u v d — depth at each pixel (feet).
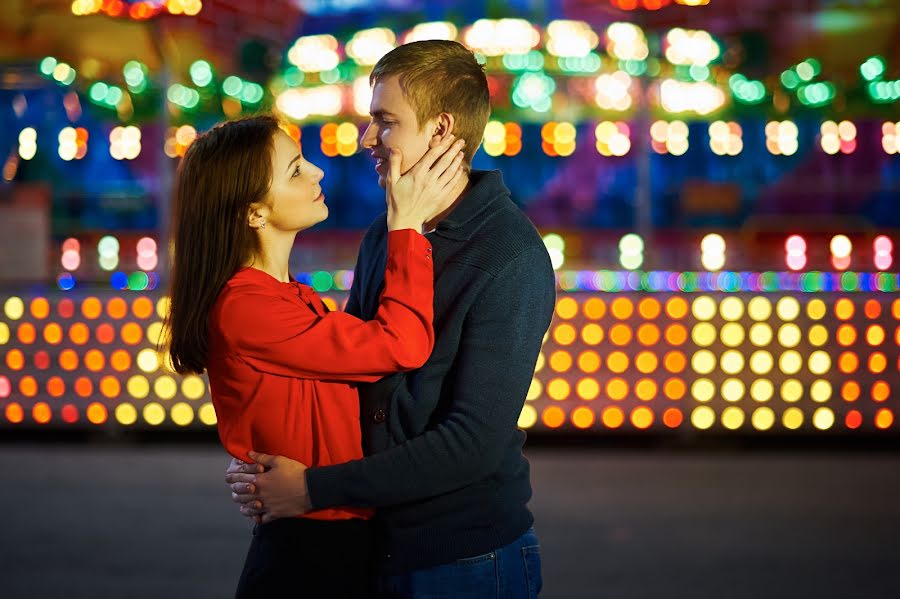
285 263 8.29
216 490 20.99
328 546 7.68
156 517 19.12
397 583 7.76
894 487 21.21
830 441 25.34
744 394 24.04
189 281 7.91
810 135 28.48
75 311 24.68
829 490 20.97
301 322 7.60
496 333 7.66
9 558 16.78
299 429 7.68
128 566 16.39
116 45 26.12
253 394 7.68
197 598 14.97
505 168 30.60
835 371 23.97
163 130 26.16
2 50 26.03
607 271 26.45
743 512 19.39
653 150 29.25
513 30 27.32
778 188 28.50
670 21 25.81
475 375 7.60
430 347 7.64
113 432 25.34
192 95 28.22
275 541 7.66
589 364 24.14
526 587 8.03
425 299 7.63
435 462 7.45
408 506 7.72
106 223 28.07
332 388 7.78
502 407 7.61
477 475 7.59
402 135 7.91
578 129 30.19
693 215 28.71
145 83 27.55
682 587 15.40
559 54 27.35
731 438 25.22
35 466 22.98
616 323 24.13
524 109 29.12
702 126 29.35
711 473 22.29
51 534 18.07
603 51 27.17
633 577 15.83
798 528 18.42
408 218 7.75
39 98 27.94
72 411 24.75
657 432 24.47
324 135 29.01
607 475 22.09
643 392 24.12
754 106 28.60
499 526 7.84
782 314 23.98
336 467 7.50
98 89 27.63
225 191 7.84
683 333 24.12
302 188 8.04
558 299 24.21
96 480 21.77
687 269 27.22
